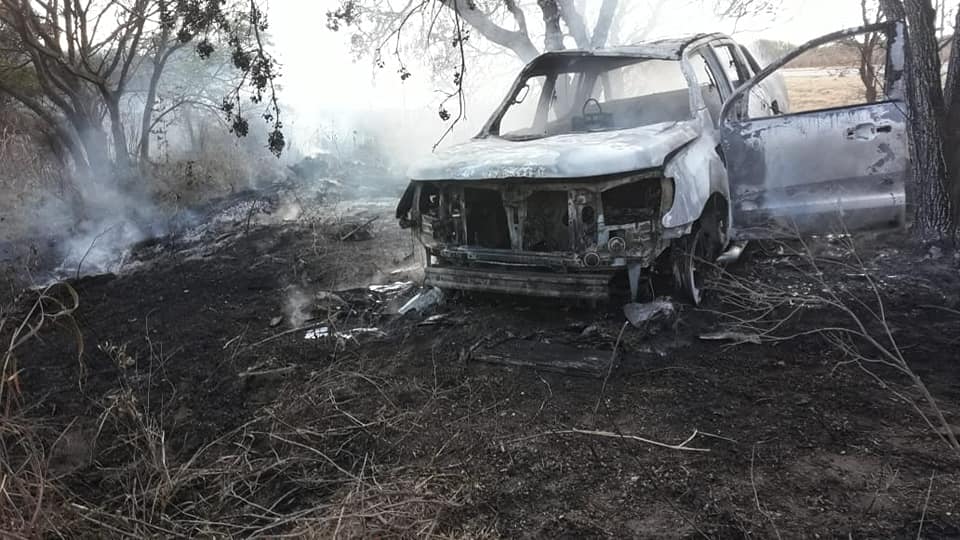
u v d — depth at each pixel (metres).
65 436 3.64
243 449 3.43
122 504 3.02
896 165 5.29
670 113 5.94
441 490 2.94
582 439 3.29
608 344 4.28
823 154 5.35
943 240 5.57
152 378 4.45
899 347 4.08
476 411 3.66
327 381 4.11
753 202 5.49
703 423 3.38
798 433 3.22
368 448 3.37
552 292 4.50
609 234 4.35
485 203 4.84
